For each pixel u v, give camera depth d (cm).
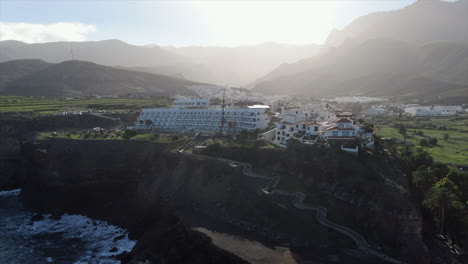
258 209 7319
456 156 9612
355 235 6306
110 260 6744
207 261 6088
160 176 9800
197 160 9456
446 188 6444
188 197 8581
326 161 7888
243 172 8731
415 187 7475
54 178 10262
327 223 6625
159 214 8356
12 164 11556
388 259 5712
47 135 11719
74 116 13825
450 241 6378
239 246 6172
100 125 14075
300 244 6191
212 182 8750
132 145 10500
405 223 6169
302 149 8562
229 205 7725
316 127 9531
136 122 14112
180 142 10894
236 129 12506
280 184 8062
